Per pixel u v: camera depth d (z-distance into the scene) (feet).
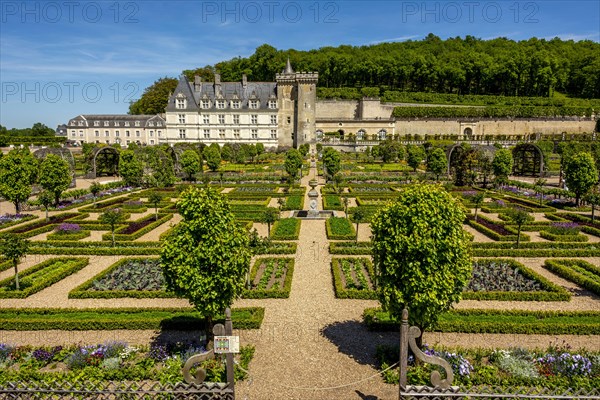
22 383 36.73
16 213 133.18
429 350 49.70
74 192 162.71
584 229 112.57
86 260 86.94
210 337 51.26
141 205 144.46
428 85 472.03
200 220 47.85
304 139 351.67
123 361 49.26
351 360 50.26
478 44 521.24
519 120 392.06
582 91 469.16
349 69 456.86
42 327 58.85
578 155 144.36
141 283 75.10
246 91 356.59
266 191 166.61
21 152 148.77
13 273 81.25
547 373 46.70
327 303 67.41
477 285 73.15
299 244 98.89
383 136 384.06
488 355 51.31
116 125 401.70
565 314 61.31
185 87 351.46
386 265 47.75
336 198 150.82
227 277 48.47
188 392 36.04
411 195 48.42
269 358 50.65
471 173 188.55
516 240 101.09
